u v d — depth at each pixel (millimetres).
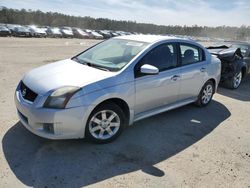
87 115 3234
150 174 3006
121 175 2945
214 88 5629
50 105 3055
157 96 4109
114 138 3676
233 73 7297
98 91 3273
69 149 3387
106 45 4559
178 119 4738
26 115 3211
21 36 36094
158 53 4105
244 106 5914
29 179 2752
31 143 3469
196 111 5242
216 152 3645
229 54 7324
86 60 4168
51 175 2844
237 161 3453
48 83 3248
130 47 4129
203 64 5047
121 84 3506
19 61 10211
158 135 4020
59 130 3113
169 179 2938
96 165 3094
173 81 4316
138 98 3791
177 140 3910
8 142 3455
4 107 4672
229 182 2984
